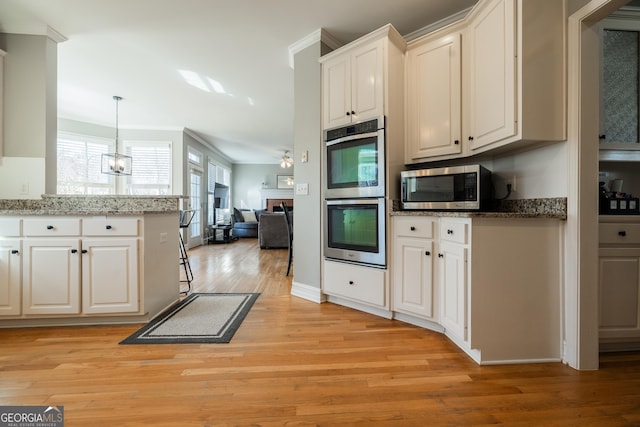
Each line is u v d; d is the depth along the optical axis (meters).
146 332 2.16
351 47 2.60
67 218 2.24
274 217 6.88
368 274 2.48
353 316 2.50
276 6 2.54
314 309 2.68
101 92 4.41
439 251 2.06
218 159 8.97
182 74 3.82
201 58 3.41
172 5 2.53
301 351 1.88
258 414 1.30
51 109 2.80
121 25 2.79
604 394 1.45
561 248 1.78
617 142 2.14
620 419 1.28
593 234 1.68
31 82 2.71
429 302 2.12
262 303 2.86
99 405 1.35
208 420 1.26
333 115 2.77
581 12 1.63
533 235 1.77
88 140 5.83
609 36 2.18
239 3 2.50
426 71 2.44
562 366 1.71
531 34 1.71
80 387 1.49
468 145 2.24
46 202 2.65
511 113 1.76
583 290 1.67
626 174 2.37
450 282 1.92
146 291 2.36
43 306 2.23
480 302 1.74
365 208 2.51
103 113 5.39
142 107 5.05
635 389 1.49
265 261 5.21
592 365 1.67
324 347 1.94
